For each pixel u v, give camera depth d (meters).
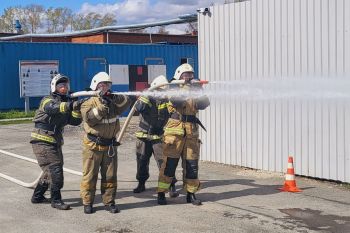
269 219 6.35
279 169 9.38
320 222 6.22
